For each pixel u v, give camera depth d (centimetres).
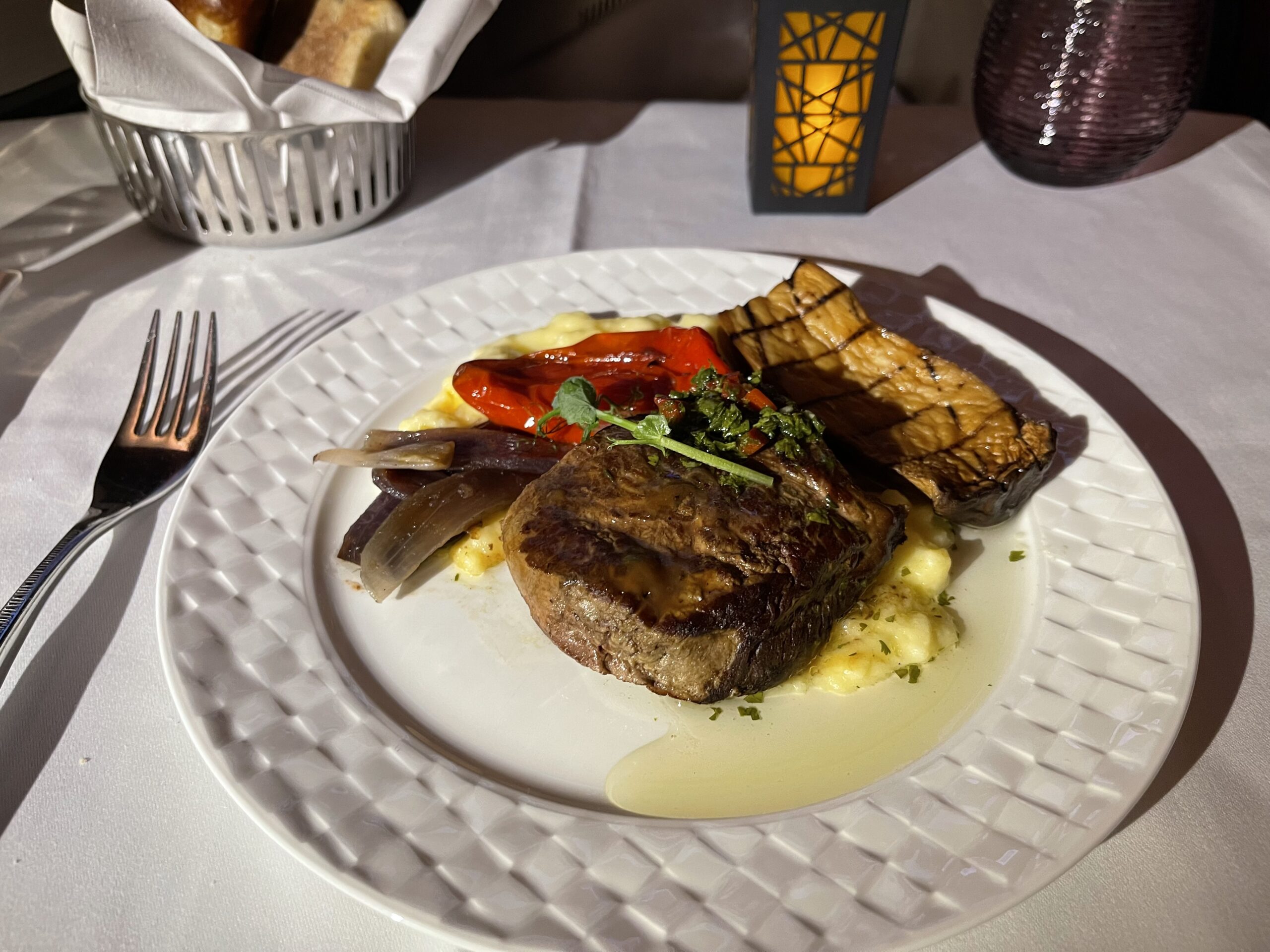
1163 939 21
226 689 24
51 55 44
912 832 22
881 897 21
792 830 22
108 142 39
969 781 23
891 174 47
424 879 21
